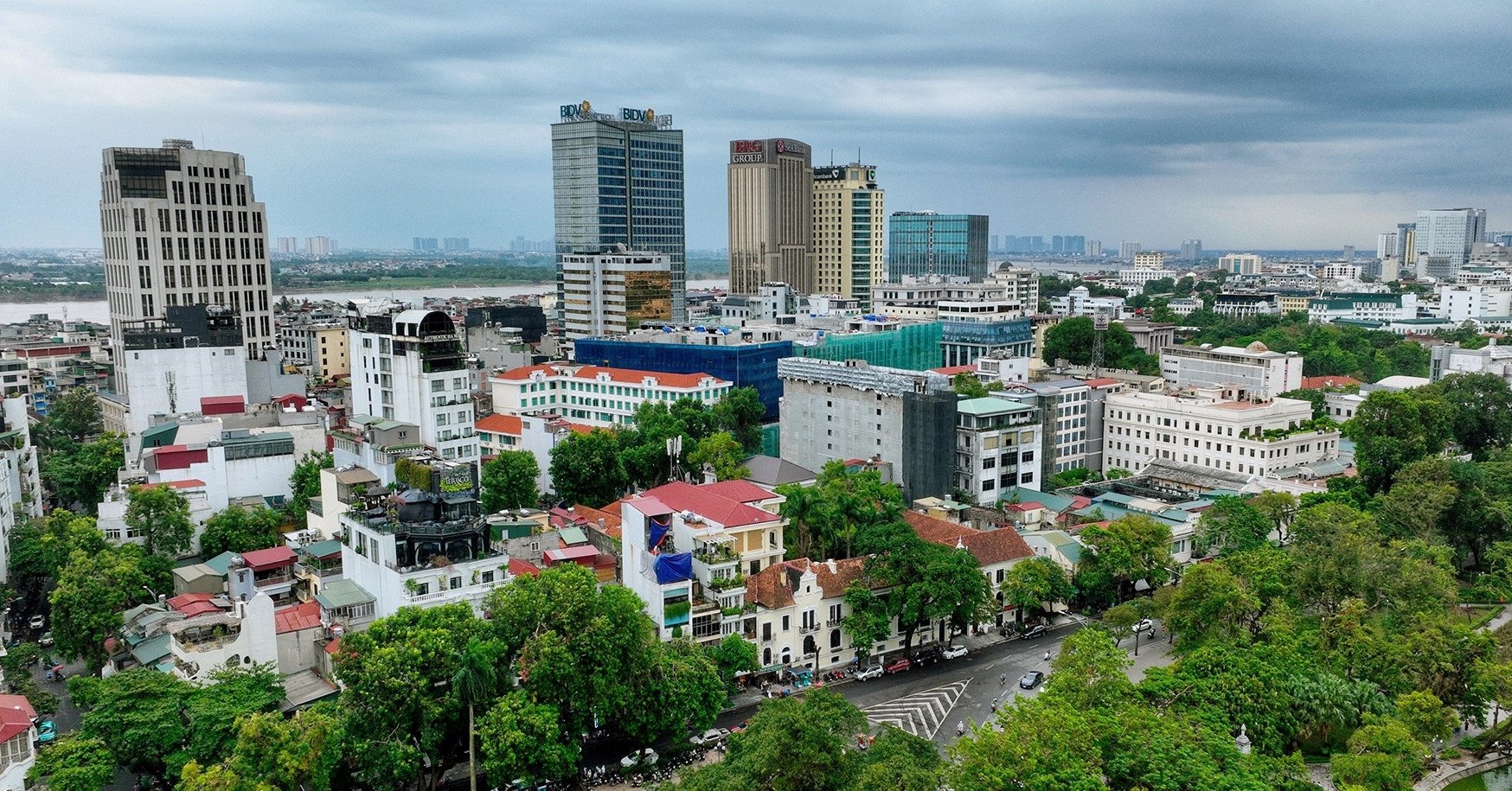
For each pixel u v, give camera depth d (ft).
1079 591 629.51
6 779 370.12
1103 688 428.15
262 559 592.19
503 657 447.42
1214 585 523.70
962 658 576.61
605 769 455.63
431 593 512.22
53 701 465.06
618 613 460.14
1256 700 432.66
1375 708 444.96
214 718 410.52
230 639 484.33
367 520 541.34
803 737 372.58
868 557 578.25
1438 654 468.75
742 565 585.63
